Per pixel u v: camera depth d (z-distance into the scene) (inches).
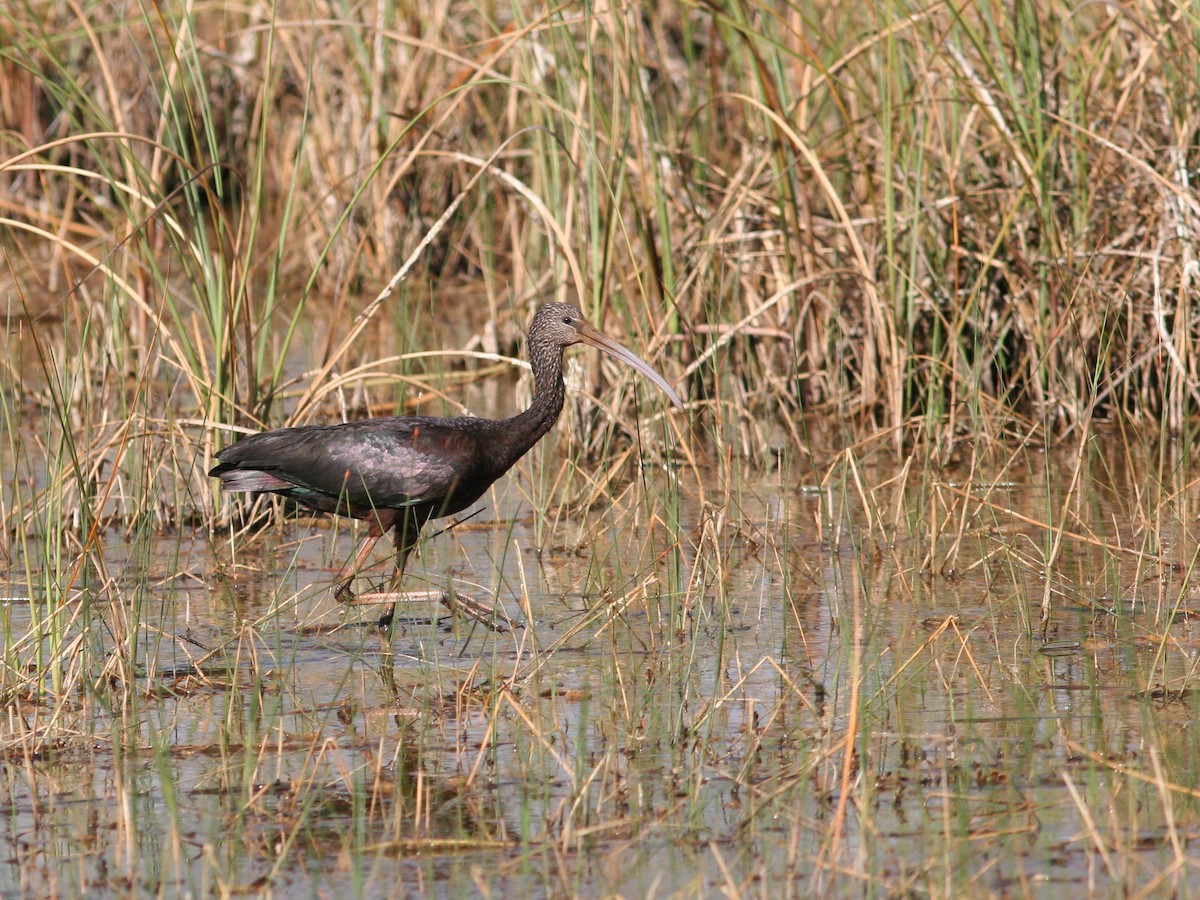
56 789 324.2
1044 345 634.2
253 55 998.4
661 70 743.7
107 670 386.3
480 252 855.1
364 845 294.2
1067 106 641.0
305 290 557.0
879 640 409.4
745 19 668.1
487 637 426.6
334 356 553.0
